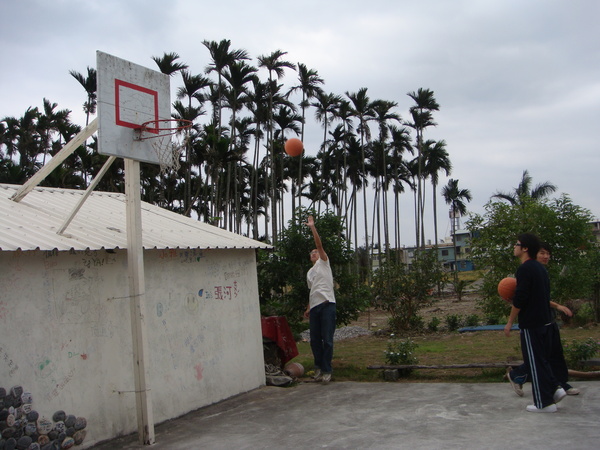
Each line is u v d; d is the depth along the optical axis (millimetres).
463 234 70062
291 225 11320
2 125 35531
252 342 8250
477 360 9984
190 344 7000
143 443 5473
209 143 29766
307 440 5188
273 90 36375
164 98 6293
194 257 7297
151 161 5953
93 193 8883
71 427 5312
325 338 8273
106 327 5875
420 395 6770
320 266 8445
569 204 9328
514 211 9312
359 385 7781
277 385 8328
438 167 45344
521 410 5652
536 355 5504
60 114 35625
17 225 5859
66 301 5484
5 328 4898
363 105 41031
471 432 4992
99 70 5516
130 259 5523
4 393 4695
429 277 17141
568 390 6109
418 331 16859
